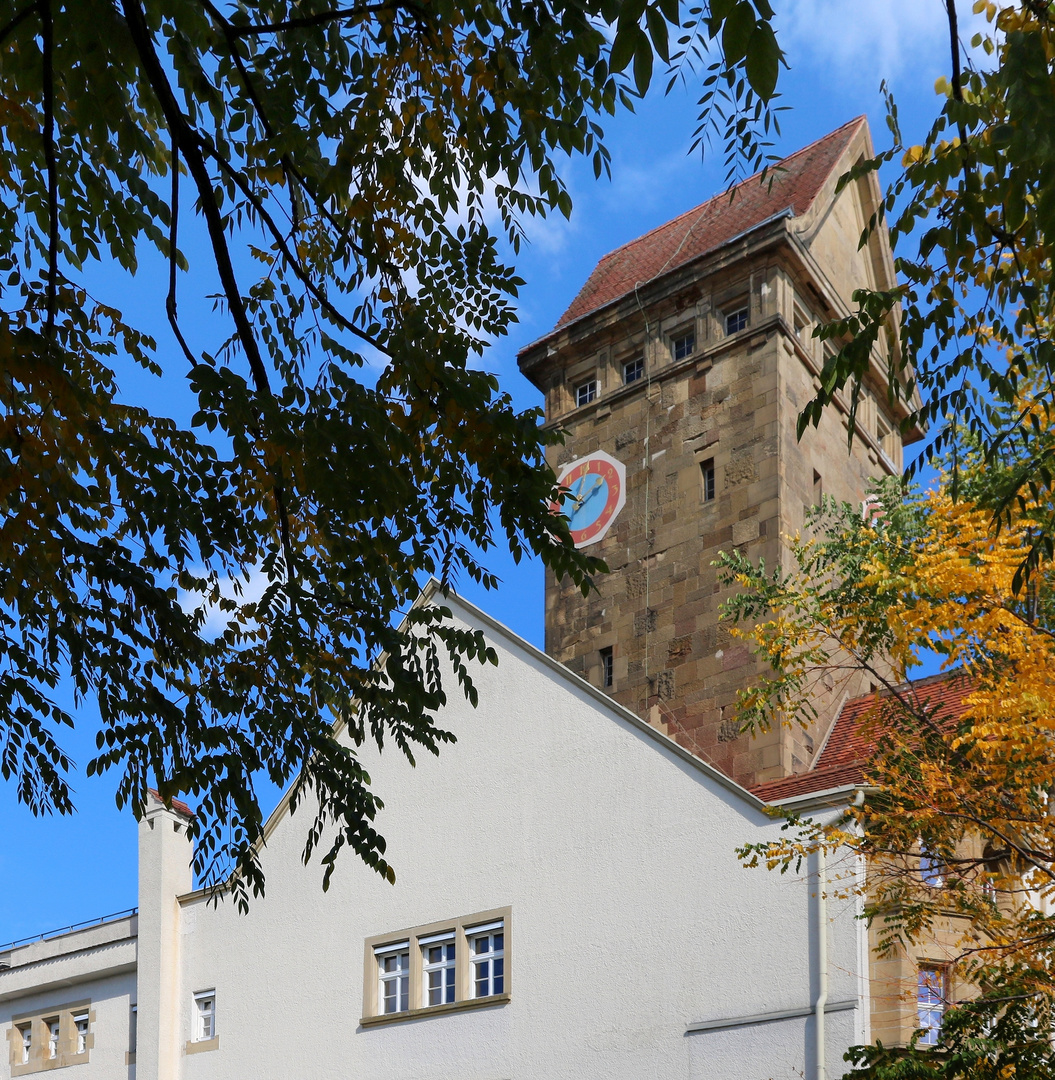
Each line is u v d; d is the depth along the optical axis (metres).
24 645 10.53
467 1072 21.53
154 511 9.79
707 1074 18.72
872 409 33.06
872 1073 12.96
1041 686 11.18
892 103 8.34
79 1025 29.88
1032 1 7.26
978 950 12.40
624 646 29.27
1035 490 9.26
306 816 25.92
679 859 20.30
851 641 14.34
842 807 18.62
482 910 22.47
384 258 10.59
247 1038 25.09
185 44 9.03
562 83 9.00
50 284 8.85
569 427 32.53
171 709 10.38
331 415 9.84
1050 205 7.15
